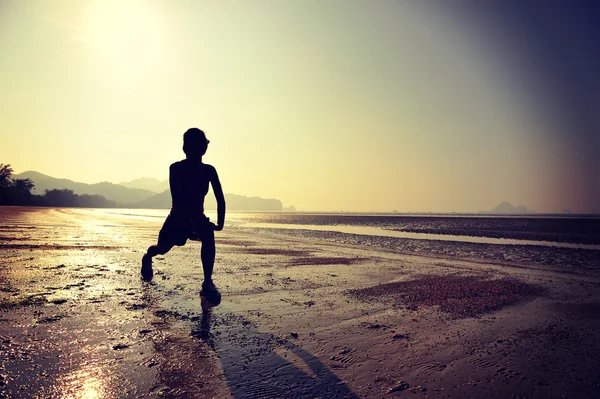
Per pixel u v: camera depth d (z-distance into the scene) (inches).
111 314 111.8
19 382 64.4
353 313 127.9
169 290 150.6
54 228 558.6
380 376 74.4
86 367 72.5
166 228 142.2
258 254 318.3
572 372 79.0
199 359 79.7
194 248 346.9
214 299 127.0
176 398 61.1
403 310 135.0
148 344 87.7
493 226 1330.0
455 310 137.1
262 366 77.3
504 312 135.8
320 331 105.3
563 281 215.6
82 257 240.7
